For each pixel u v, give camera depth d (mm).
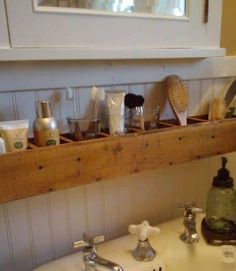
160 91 814
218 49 757
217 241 756
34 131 602
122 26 632
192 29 717
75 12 580
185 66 837
